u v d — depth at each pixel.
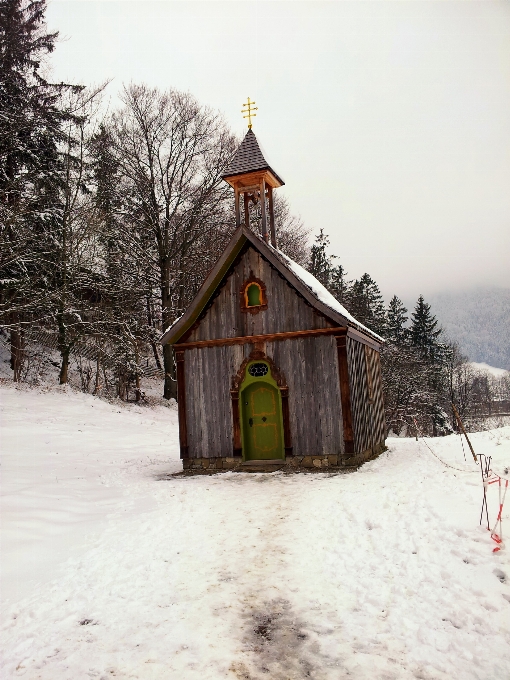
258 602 6.22
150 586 6.83
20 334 26.53
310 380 15.55
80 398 25.86
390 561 7.07
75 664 5.05
